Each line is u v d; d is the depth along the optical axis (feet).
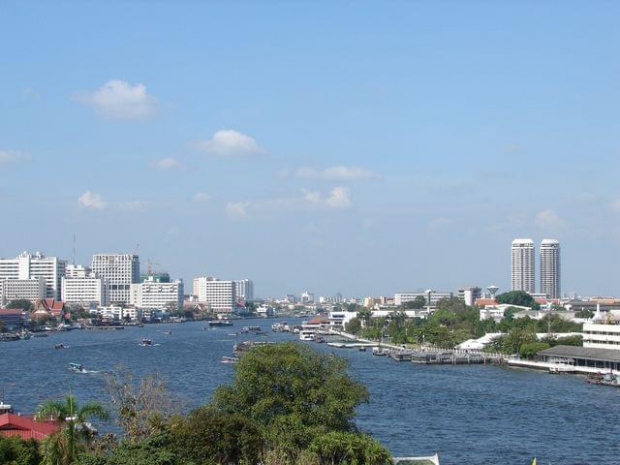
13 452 299.17
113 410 463.01
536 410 615.57
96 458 272.72
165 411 426.92
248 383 376.27
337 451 331.36
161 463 275.18
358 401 385.91
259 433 326.65
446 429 533.55
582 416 588.09
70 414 288.30
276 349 394.32
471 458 448.24
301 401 368.68
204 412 329.31
